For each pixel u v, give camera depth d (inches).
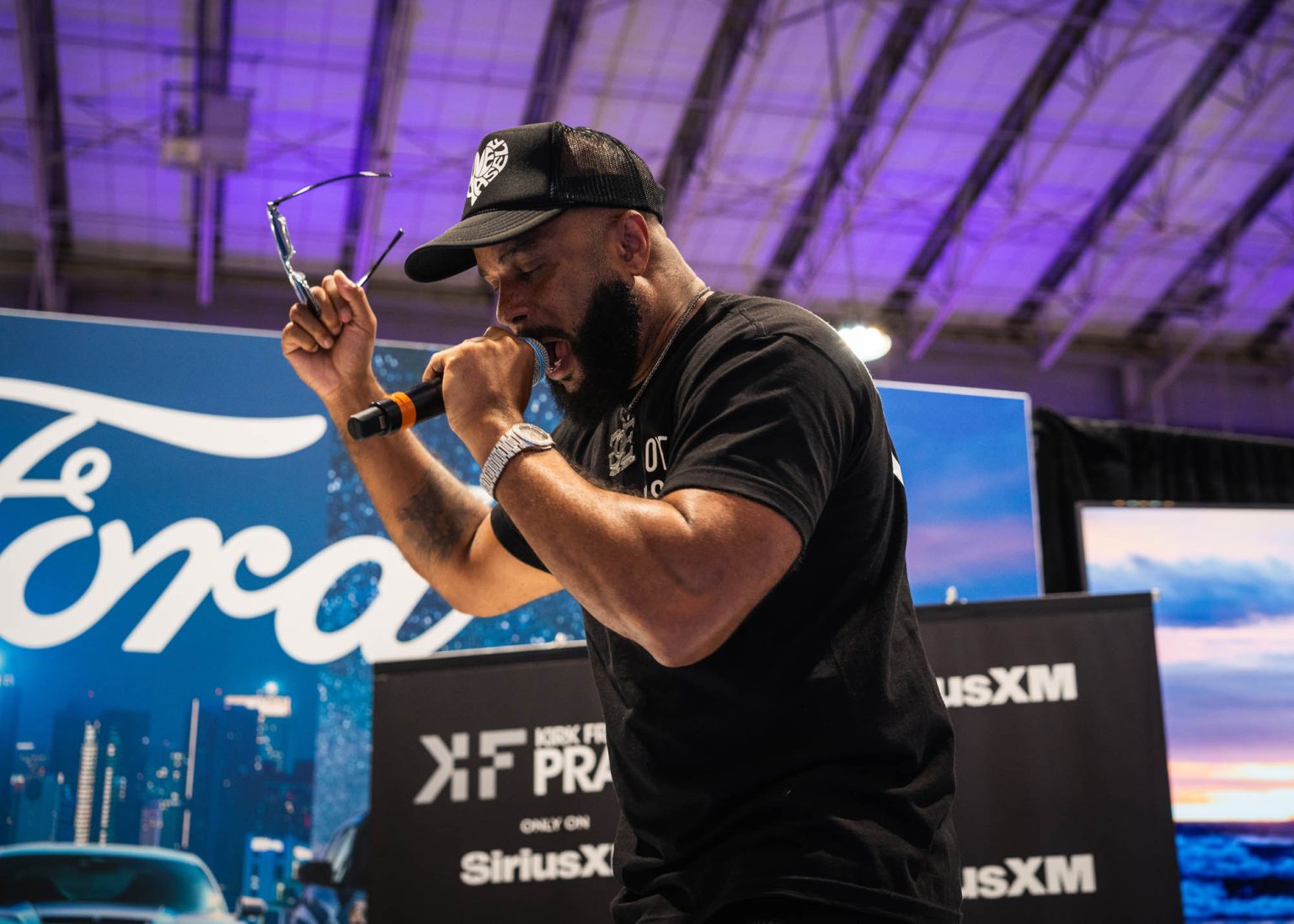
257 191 410.9
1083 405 506.6
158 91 375.9
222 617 140.9
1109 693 83.7
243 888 134.3
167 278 439.8
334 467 147.6
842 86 393.1
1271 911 140.3
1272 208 450.0
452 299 454.0
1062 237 454.9
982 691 84.0
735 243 442.9
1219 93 409.1
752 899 45.0
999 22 377.1
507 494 45.1
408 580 145.6
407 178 385.7
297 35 363.3
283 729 139.2
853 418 47.9
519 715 89.2
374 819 88.2
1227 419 519.5
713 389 46.6
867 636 47.6
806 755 46.2
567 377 52.2
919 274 465.7
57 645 136.7
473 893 87.0
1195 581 151.3
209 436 145.6
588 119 393.1
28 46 343.9
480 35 366.3
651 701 49.1
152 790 135.0
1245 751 145.0
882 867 44.7
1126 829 82.0
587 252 50.2
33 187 398.0
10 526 139.0
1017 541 153.8
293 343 61.0
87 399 143.9
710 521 42.6
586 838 87.3
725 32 372.8
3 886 128.7
